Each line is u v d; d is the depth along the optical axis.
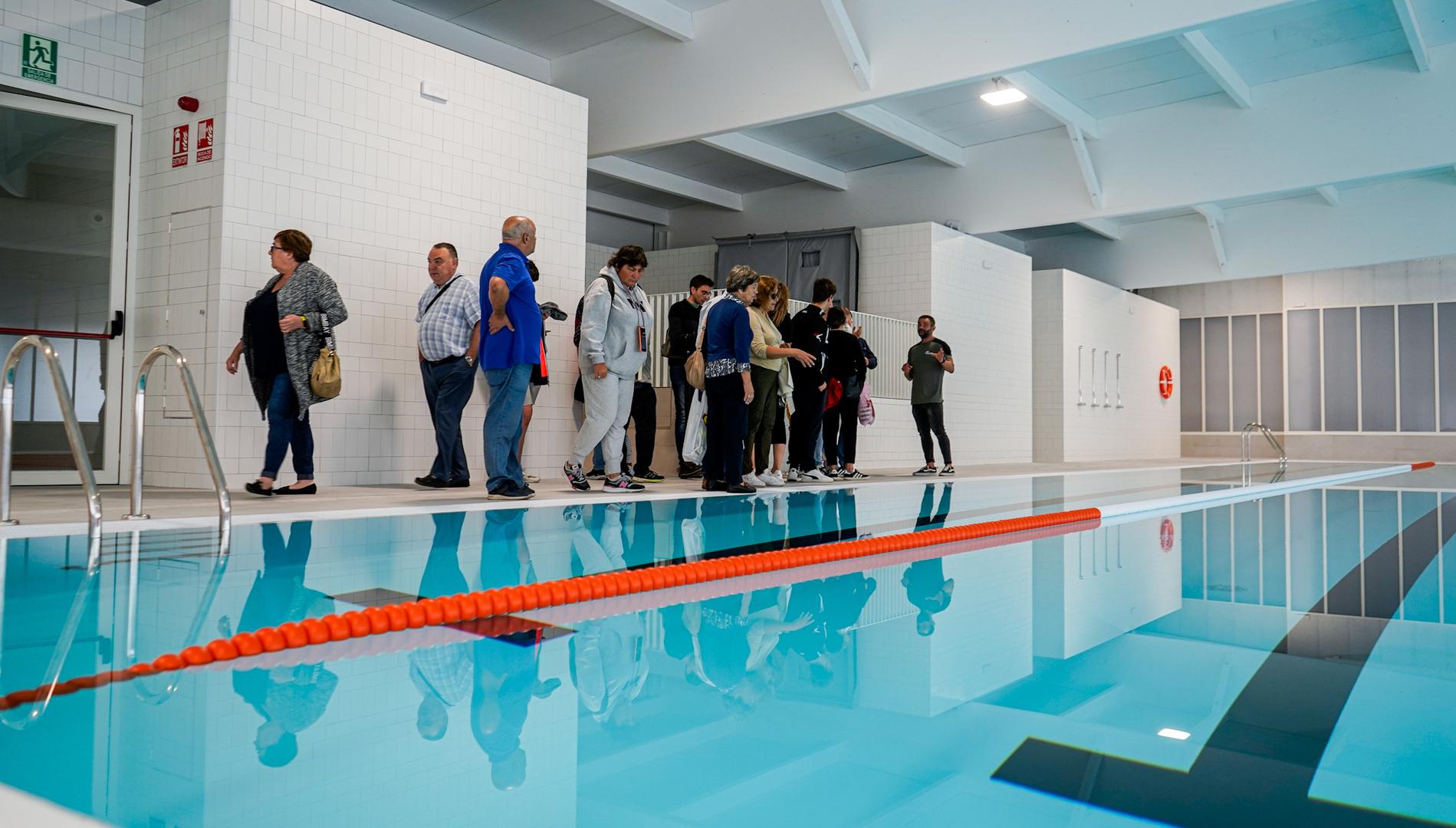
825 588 3.43
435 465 7.05
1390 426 19.64
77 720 1.72
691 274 16.06
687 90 10.34
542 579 3.26
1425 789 1.49
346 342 7.32
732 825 1.30
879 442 13.03
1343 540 5.14
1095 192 13.08
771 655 2.36
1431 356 19.28
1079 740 1.71
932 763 1.58
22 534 4.05
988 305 15.40
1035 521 5.75
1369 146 11.07
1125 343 19.56
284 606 2.71
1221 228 17.19
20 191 6.80
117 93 7.16
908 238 14.12
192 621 2.51
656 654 2.36
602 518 5.27
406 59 7.72
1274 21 10.07
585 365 6.68
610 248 16.25
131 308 7.22
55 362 3.81
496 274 5.68
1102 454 18.64
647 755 1.60
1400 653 2.44
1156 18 7.88
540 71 11.28
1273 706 1.94
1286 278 20.83
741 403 6.94
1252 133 11.89
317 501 5.70
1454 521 6.22
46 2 6.85
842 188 15.52
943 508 6.43
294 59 7.03
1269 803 1.42
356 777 1.47
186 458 6.79
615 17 10.29
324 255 7.20
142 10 7.27
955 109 12.81
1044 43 8.38
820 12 9.50
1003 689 2.04
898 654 2.38
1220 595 3.34
